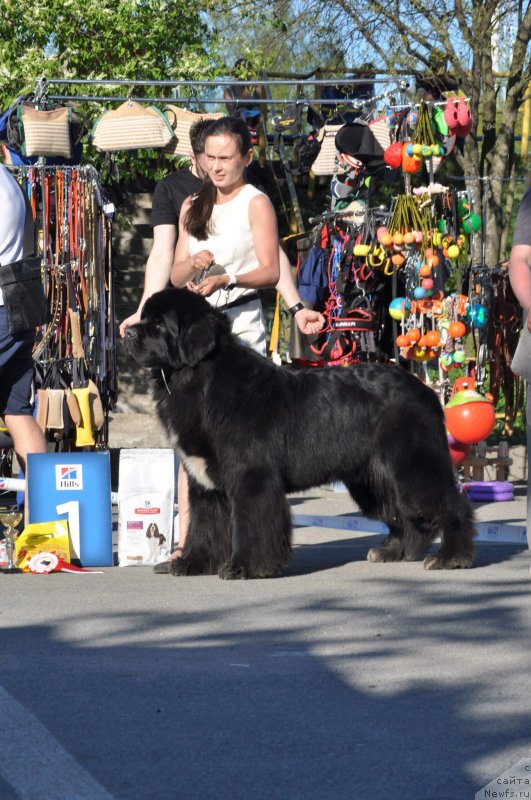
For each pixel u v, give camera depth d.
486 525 13.06
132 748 5.41
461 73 26.34
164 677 6.67
